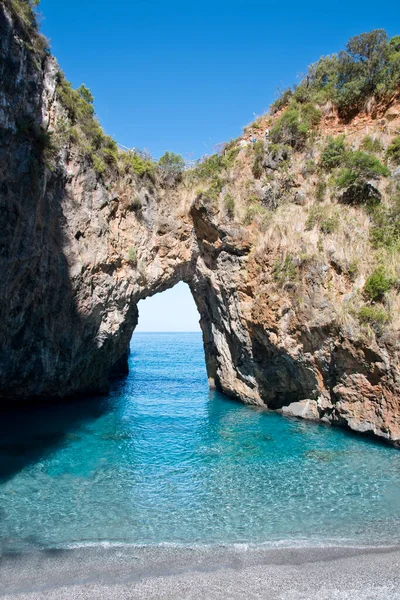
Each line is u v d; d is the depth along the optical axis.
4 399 22.11
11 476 12.92
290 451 15.76
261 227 22.36
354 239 19.20
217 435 18.03
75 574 8.15
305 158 23.61
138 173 23.61
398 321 16.20
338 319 17.97
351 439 17.27
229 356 25.92
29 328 19.41
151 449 16.02
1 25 14.77
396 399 16.02
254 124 26.98
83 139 20.45
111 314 22.91
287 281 20.23
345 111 24.80
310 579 8.14
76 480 12.77
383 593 7.76
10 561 8.46
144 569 8.37
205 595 7.63
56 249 18.92
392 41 24.64
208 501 11.45
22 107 15.95
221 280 24.17
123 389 30.58
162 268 24.77
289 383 21.86
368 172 20.66
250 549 9.10
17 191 15.67
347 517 10.55
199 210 23.88
